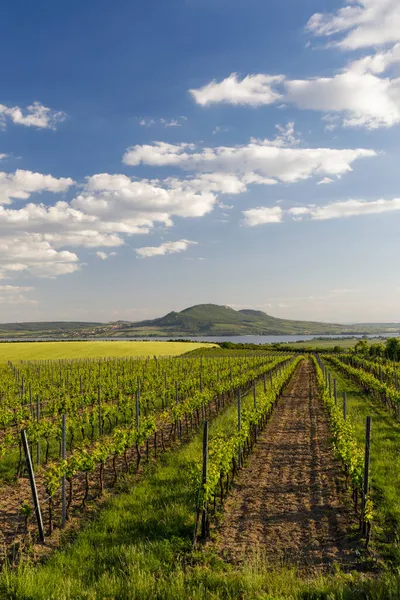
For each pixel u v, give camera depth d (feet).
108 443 41.29
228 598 20.72
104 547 27.37
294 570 23.97
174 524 30.53
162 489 37.78
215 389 82.89
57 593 21.47
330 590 21.17
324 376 117.80
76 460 35.01
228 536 29.63
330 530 30.07
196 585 22.38
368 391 102.27
